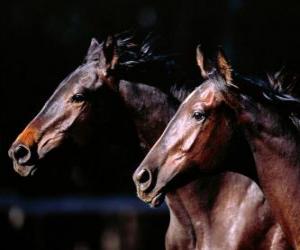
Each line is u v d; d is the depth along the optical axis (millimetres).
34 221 30594
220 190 11141
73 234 32625
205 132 9500
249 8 34188
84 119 11555
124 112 11672
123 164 28125
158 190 9539
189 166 9523
